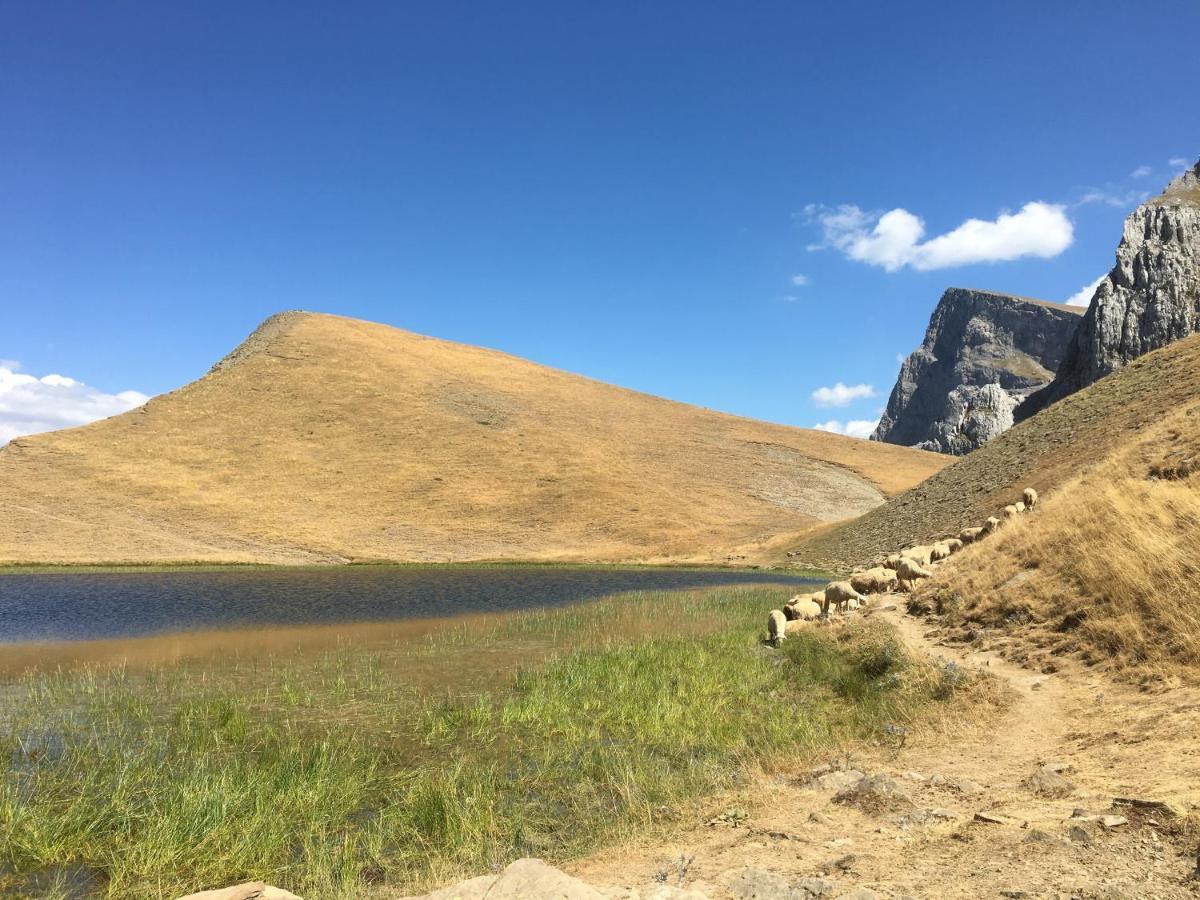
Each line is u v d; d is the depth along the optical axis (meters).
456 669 18.53
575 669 17.19
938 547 28.09
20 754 11.52
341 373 117.56
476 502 90.00
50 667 19.67
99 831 8.54
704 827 7.83
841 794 8.03
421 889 6.99
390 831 8.62
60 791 9.80
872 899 5.01
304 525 79.25
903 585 23.16
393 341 135.25
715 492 102.31
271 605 35.59
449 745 11.96
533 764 10.98
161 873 7.62
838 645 17.91
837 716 12.68
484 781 10.05
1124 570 13.73
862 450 132.62
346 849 7.98
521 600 37.84
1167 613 11.89
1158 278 159.12
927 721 11.44
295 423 104.06
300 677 17.59
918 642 16.59
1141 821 5.69
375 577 53.88
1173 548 13.19
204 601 37.28
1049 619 14.88
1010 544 19.45
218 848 8.07
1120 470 21.02
